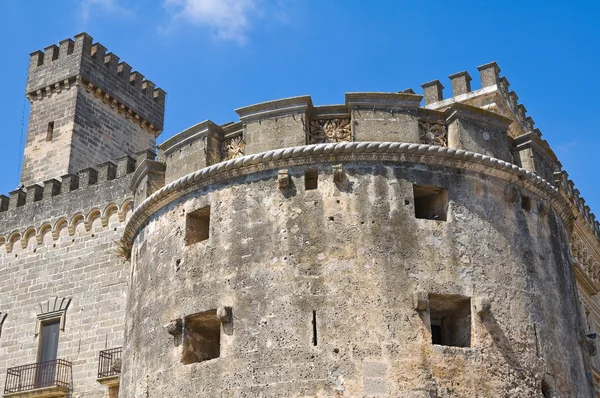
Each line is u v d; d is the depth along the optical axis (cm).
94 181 3466
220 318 2006
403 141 2114
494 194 2142
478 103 2912
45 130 4394
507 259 2077
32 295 3378
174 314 2125
